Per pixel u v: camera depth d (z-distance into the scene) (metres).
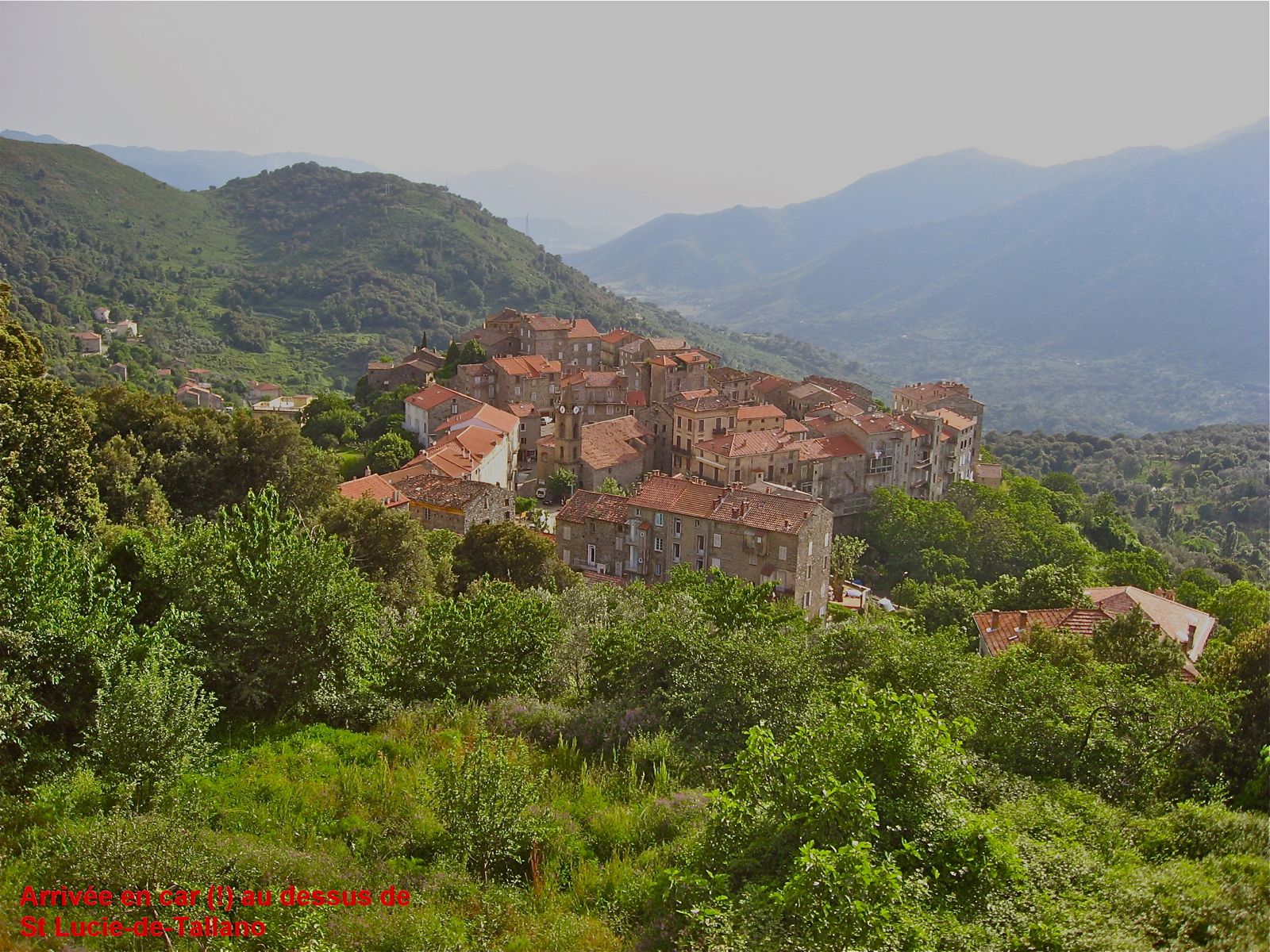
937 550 109.31
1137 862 21.02
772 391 152.75
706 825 20.80
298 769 25.94
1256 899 18.06
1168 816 23.59
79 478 45.91
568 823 23.36
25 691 24.12
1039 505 132.00
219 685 30.39
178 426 64.88
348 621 32.62
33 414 45.28
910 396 160.38
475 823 21.70
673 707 29.84
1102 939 16.83
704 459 118.75
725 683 29.62
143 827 20.64
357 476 114.31
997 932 17.05
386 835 22.56
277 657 31.20
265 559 32.69
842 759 19.72
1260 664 33.75
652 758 27.38
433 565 66.00
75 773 23.52
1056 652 43.28
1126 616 46.34
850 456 122.06
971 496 127.12
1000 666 33.84
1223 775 27.92
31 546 27.73
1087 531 138.25
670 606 41.38
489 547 74.38
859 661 36.81
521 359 150.00
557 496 123.06
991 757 28.25
